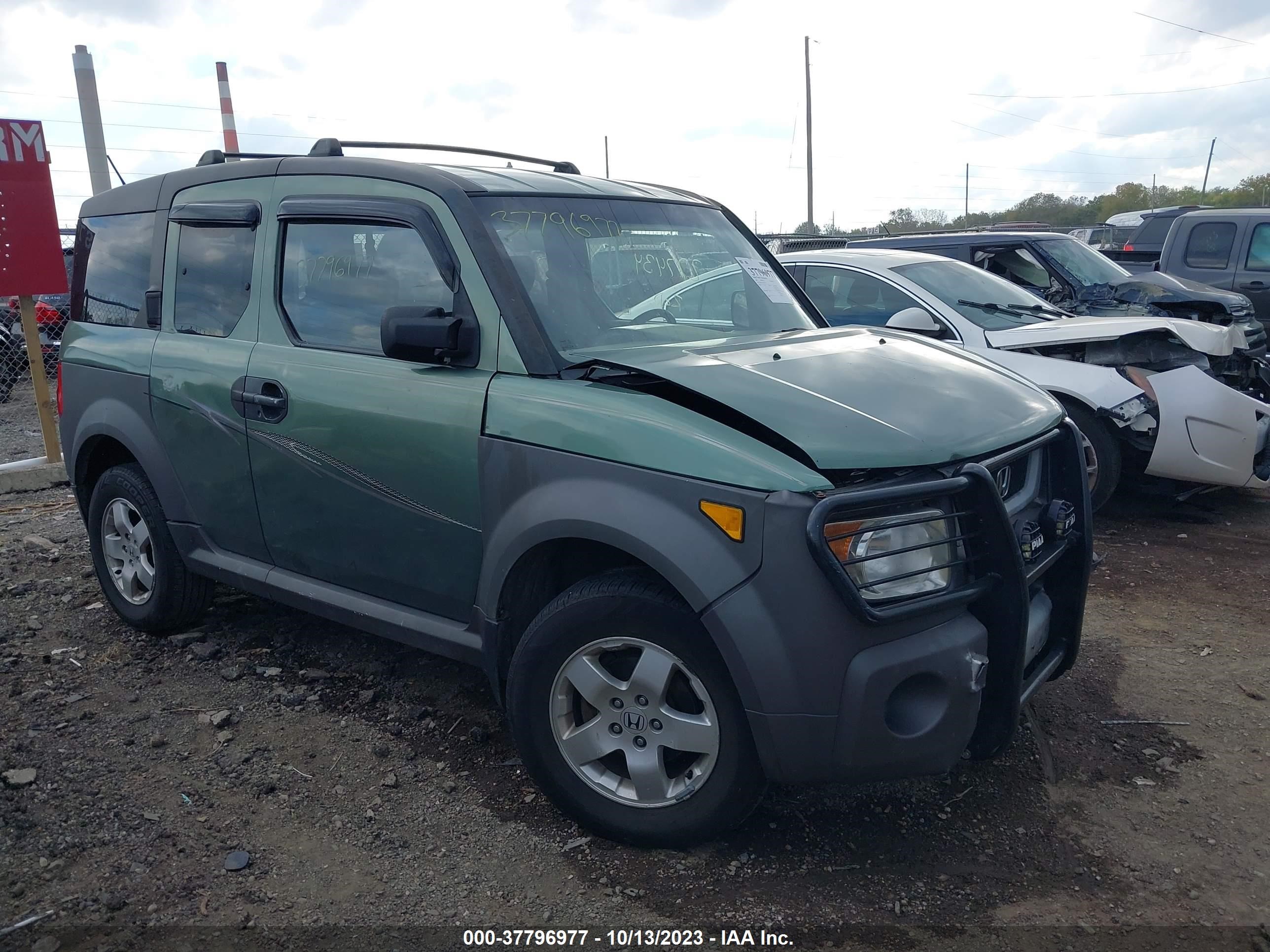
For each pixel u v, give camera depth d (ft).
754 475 8.65
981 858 9.90
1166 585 17.57
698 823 9.50
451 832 10.29
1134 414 19.98
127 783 11.08
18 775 11.07
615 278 11.85
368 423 11.25
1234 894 9.38
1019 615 9.37
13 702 13.00
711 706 9.20
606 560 10.55
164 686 13.52
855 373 10.53
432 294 11.14
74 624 15.75
